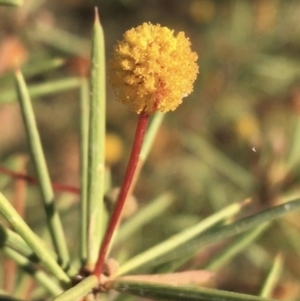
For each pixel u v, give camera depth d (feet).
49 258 0.26
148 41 0.25
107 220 0.30
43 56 0.58
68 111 0.74
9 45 0.45
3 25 0.52
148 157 0.64
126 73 0.25
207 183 0.58
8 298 0.30
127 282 0.26
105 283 0.27
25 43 0.55
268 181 0.37
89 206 0.27
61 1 0.74
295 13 0.67
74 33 0.74
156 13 0.74
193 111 0.63
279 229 0.44
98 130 0.27
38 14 0.56
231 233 0.28
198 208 0.59
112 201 0.30
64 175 0.66
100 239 0.27
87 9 0.75
